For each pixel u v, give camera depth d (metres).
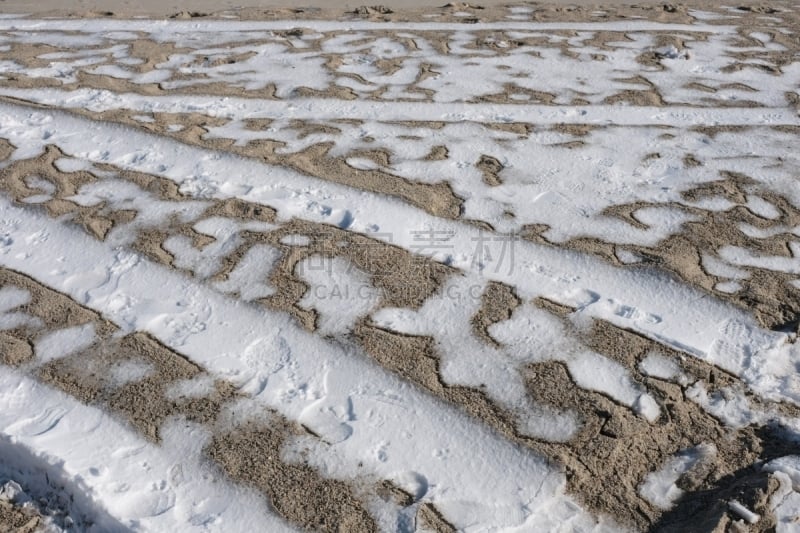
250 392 2.11
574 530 1.73
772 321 2.33
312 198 3.02
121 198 3.06
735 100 4.10
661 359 2.18
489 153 3.42
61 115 3.76
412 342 2.27
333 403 2.07
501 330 2.31
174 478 1.87
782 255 2.66
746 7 6.25
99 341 2.31
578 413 2.01
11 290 2.54
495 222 2.86
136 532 1.73
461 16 5.84
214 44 5.07
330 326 2.34
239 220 2.88
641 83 4.33
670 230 2.80
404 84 4.29
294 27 5.49
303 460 1.90
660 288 2.47
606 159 3.37
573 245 2.71
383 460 1.90
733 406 2.04
